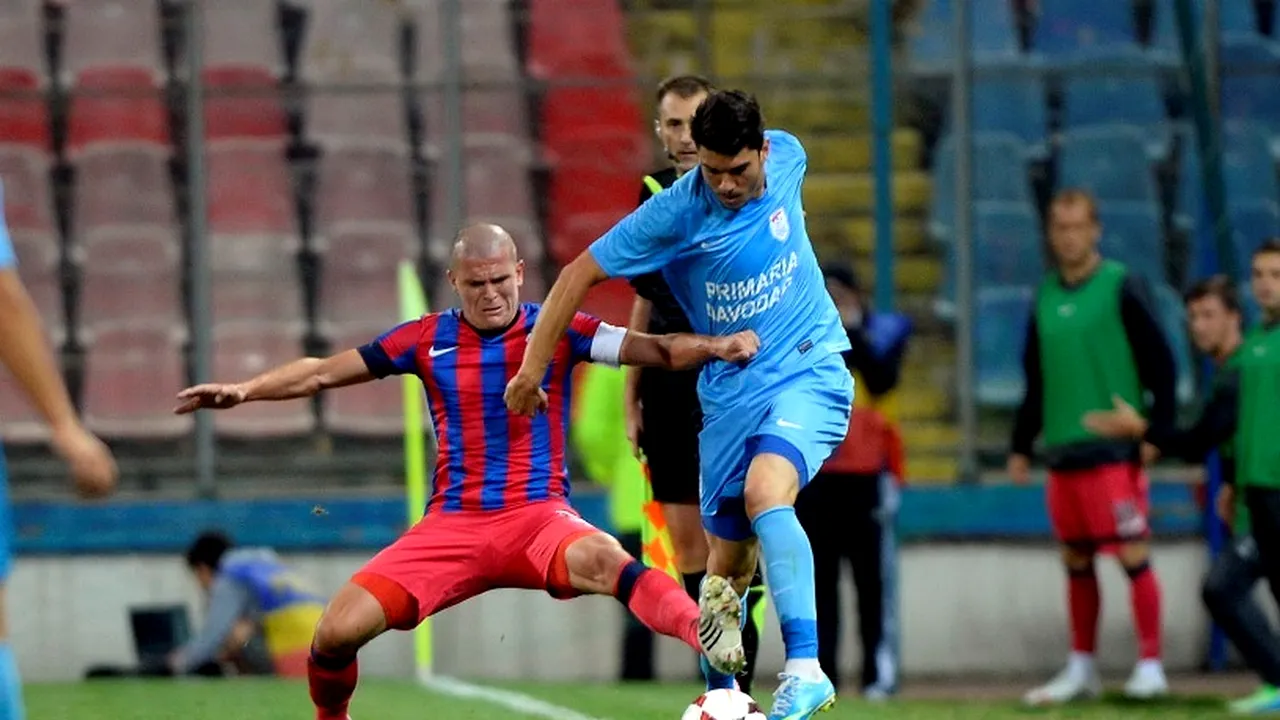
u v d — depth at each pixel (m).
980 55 46.56
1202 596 32.78
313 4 47.56
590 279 20.94
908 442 44.38
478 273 21.94
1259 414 32.47
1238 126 45.94
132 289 46.69
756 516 20.19
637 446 25.47
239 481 45.75
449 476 22.28
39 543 44.31
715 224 20.94
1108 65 46.12
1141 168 45.78
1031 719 29.92
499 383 22.11
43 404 14.55
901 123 45.75
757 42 46.69
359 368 22.17
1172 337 45.06
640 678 41.22
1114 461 34.72
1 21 47.56
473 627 43.41
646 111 46.62
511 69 46.88
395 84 47.03
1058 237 34.97
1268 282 32.62
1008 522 43.09
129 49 47.31
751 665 24.89
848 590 42.19
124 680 37.06
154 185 47.03
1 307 14.40
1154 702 33.94
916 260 45.50
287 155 47.12
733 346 21.06
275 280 46.94
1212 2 44.84
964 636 42.88
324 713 22.22
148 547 44.41
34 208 47.12
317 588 44.31
